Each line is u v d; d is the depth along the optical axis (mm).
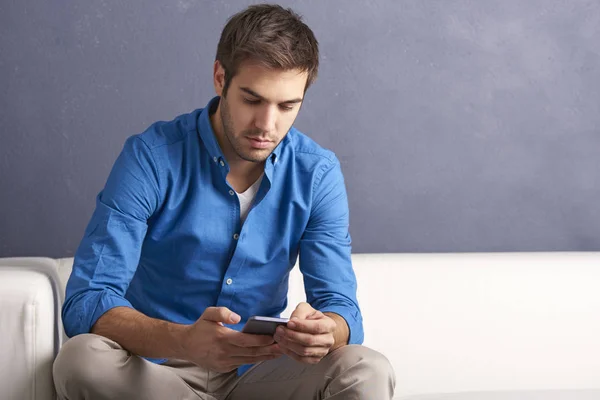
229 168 1626
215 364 1392
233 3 2434
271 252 1663
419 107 2518
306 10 2455
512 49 2521
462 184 2545
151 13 2412
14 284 1510
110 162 2443
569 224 2578
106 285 1529
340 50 2475
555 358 2113
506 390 2035
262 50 1419
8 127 2406
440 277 2129
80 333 1478
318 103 2484
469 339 2100
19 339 1499
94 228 1561
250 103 1467
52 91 2406
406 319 2098
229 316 1345
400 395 2072
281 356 1547
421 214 2547
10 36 2379
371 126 2508
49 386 1520
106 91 2424
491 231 2566
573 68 2539
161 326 1412
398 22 2484
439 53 2506
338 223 1714
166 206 1612
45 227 2445
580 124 2549
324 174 1703
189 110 2451
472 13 2504
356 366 1407
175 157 1619
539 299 2127
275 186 1665
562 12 2523
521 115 2541
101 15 2398
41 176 2430
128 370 1414
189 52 2436
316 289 1659
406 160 2531
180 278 1645
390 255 2170
